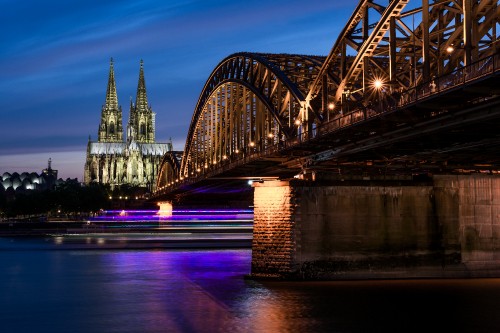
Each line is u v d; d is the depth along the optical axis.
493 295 53.97
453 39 45.78
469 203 61.75
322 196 60.34
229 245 126.69
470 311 48.69
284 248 60.78
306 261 60.09
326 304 51.16
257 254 63.25
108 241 139.62
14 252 111.25
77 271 80.62
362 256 60.28
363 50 54.62
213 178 108.50
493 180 62.28
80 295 60.31
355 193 60.53
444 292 55.12
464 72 38.34
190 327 45.06
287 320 46.41
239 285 62.12
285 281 60.34
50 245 128.25
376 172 63.59
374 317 47.00
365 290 56.00
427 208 61.19
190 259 96.62
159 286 65.62
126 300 56.91
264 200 62.81
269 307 50.72
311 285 58.72
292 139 67.12
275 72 79.50
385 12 51.12
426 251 60.81
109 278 72.94
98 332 44.12
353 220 60.38
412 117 46.38
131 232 182.75
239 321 46.41
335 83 62.53
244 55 96.06
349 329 43.72
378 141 53.41
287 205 60.59
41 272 79.75
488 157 58.78
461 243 61.31
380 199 60.72
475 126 43.41
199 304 54.03
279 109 78.50
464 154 56.50
